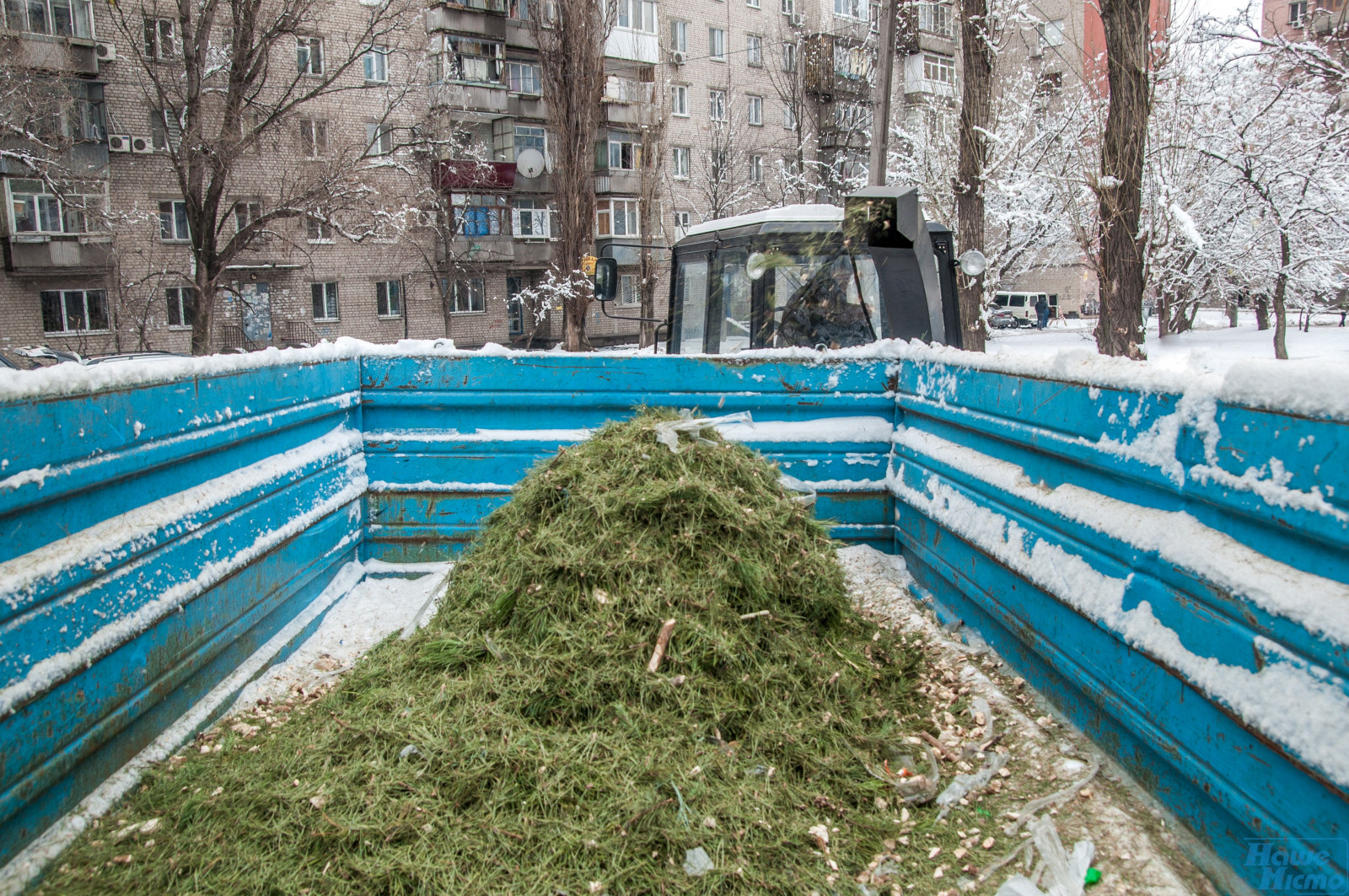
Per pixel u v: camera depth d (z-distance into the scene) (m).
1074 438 2.76
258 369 3.36
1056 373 2.87
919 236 5.41
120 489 2.49
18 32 22.86
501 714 2.57
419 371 4.45
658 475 3.19
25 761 2.04
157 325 26.41
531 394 4.45
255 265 27.45
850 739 2.68
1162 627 2.25
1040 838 2.24
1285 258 17.83
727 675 2.71
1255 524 1.98
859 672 3.01
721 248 6.45
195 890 2.04
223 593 3.03
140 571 2.51
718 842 2.16
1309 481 1.77
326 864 2.09
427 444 4.46
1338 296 24.59
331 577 4.16
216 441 3.00
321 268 29.44
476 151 31.05
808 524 3.39
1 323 24.53
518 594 2.97
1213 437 2.10
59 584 2.15
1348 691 1.66
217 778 2.46
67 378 2.22
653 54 35.91
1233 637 1.97
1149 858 2.15
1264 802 1.87
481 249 31.58
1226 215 18.55
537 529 3.18
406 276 31.05
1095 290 44.59
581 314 30.19
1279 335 18.08
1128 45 11.46
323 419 4.09
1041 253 25.27
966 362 3.67
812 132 38.50
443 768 2.38
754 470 3.40
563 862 2.09
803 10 40.69
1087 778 2.50
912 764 2.62
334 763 2.48
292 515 3.61
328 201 23.00
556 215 32.88
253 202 27.56
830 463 4.56
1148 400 2.37
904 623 3.77
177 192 26.52
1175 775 2.26
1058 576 2.77
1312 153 16.77
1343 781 1.63
